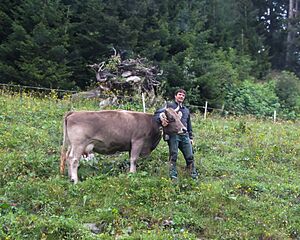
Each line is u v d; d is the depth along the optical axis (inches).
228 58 1089.4
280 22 1502.2
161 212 280.5
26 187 299.3
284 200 324.5
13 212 267.7
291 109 971.3
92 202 286.5
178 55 880.9
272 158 448.5
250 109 887.7
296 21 1435.8
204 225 271.9
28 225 246.5
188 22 1052.5
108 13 868.6
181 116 346.9
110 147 347.9
